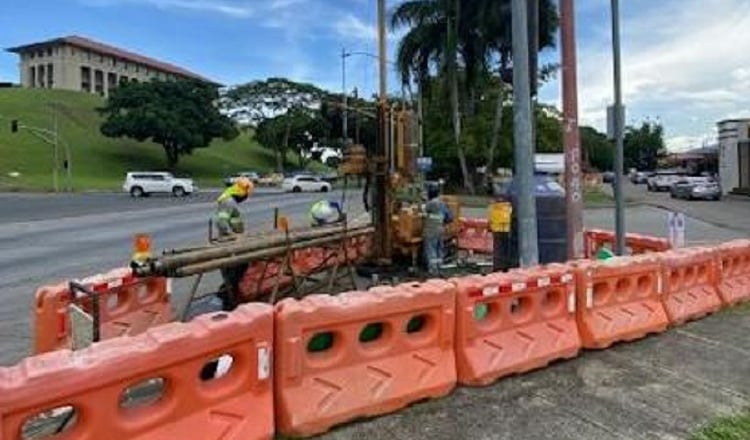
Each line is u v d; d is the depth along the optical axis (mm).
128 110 98812
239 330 4867
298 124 113000
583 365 6930
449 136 47844
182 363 4547
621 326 7664
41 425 5047
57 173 85000
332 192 69688
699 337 8047
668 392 6199
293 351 5156
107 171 92750
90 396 4109
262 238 9008
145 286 8391
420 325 6184
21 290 12852
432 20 45812
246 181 10328
